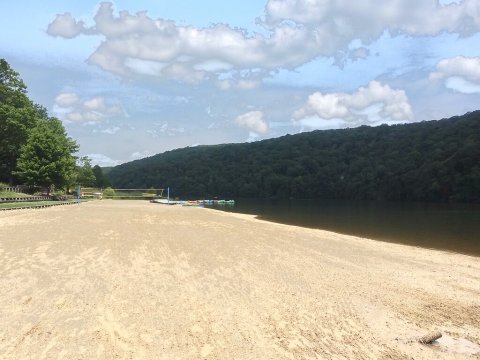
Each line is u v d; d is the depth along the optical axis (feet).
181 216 98.53
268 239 60.59
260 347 22.08
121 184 451.94
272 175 385.91
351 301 30.89
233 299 29.71
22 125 173.37
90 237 53.88
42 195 167.73
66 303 26.99
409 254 56.24
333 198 345.92
